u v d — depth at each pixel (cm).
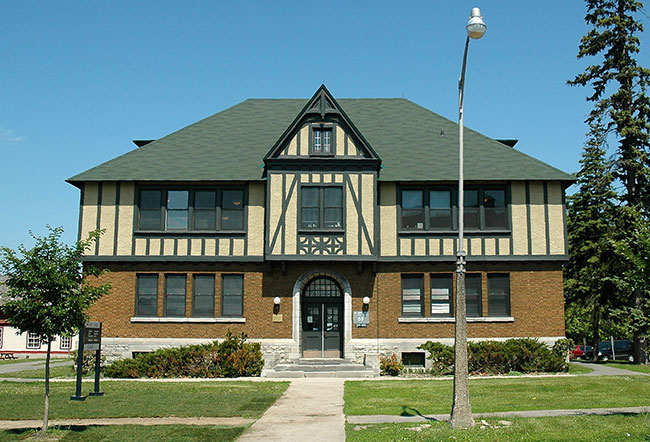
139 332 2564
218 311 2573
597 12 3178
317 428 1352
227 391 1934
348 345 2545
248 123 3038
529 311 2575
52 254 1351
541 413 1477
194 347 2419
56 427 1395
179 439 1262
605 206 3603
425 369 2511
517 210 2619
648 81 3103
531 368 2433
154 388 2009
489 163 2703
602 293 3312
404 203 2639
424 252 2597
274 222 2512
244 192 2634
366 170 2542
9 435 1317
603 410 1527
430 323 2566
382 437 1228
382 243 2598
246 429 1355
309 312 2636
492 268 2598
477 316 2581
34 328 1335
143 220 2628
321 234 2508
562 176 2622
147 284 2605
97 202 2625
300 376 2364
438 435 1202
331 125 2564
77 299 1337
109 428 1384
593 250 3606
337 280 2597
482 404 1625
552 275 2594
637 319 1753
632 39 3109
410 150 2816
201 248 2595
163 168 2675
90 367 2531
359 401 1717
